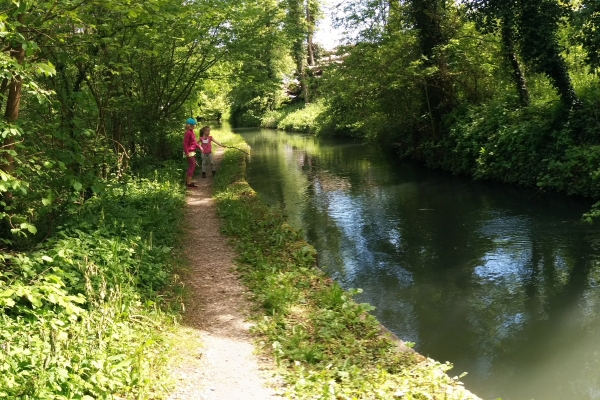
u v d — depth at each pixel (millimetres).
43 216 7340
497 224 10922
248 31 15672
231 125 58812
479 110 17703
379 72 19406
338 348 5285
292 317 5965
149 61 14891
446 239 10180
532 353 5895
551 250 9070
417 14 18656
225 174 15383
